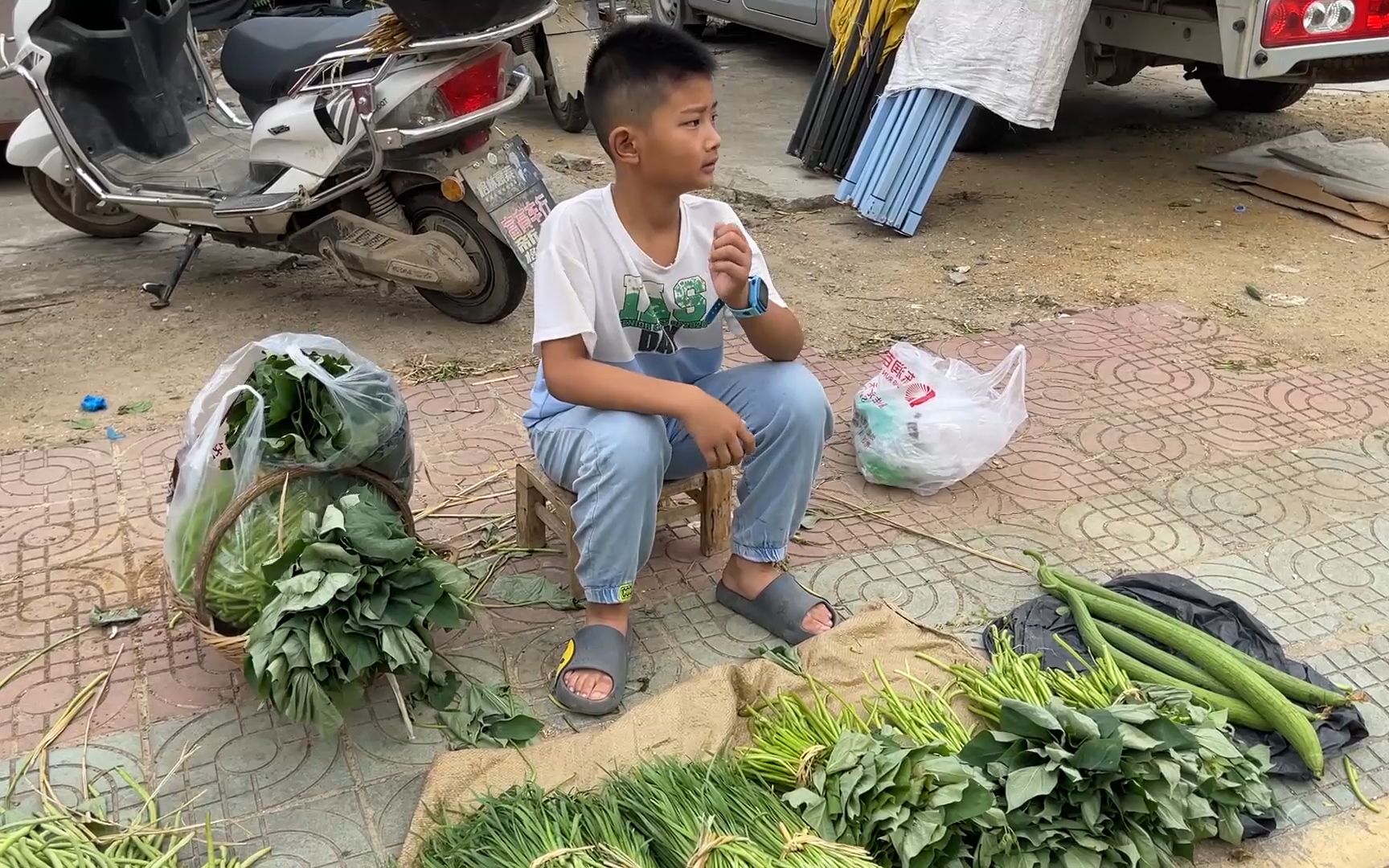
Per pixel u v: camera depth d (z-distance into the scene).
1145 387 3.96
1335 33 5.29
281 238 4.49
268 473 2.30
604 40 2.26
